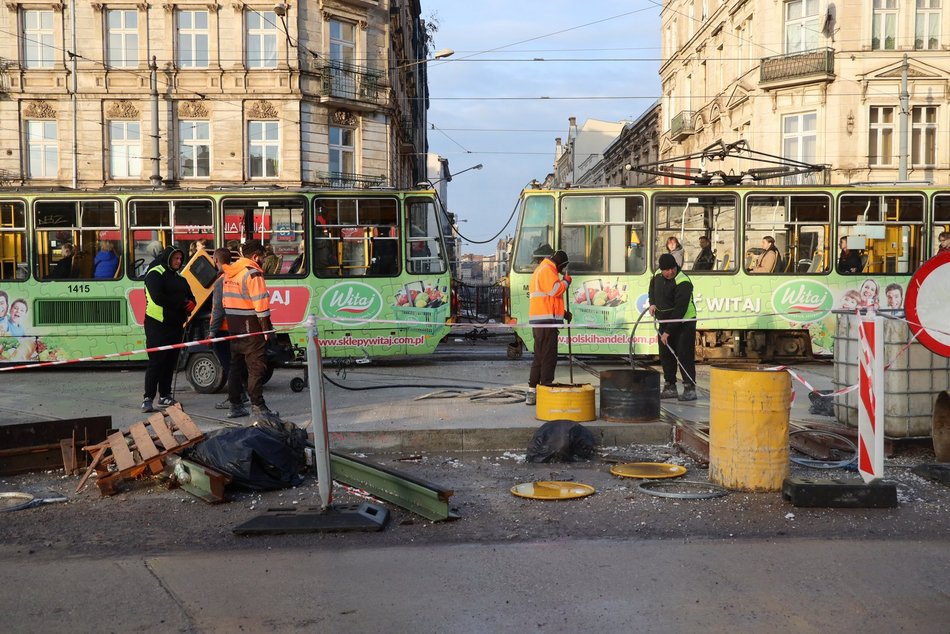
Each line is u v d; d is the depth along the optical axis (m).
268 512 6.50
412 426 9.27
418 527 6.23
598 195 16.17
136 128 34.19
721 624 4.35
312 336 6.40
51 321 16.08
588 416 9.59
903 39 31.98
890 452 8.47
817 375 14.09
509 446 9.12
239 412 10.27
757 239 16.23
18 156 33.91
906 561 5.35
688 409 10.66
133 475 7.50
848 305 16.19
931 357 8.48
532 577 5.09
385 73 37.59
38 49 33.94
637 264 16.12
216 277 12.68
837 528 6.13
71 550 5.75
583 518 6.44
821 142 32.62
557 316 10.84
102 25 33.84
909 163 32.38
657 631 4.27
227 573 5.21
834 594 4.77
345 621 4.43
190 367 12.69
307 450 7.90
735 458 7.24
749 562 5.34
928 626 4.31
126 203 16.02
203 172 34.66
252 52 34.62
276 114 34.66
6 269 16.11
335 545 5.79
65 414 10.53
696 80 43.84
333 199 16.05
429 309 16.20
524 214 16.33
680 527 6.17
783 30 33.91
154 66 29.52
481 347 21.11
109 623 4.43
